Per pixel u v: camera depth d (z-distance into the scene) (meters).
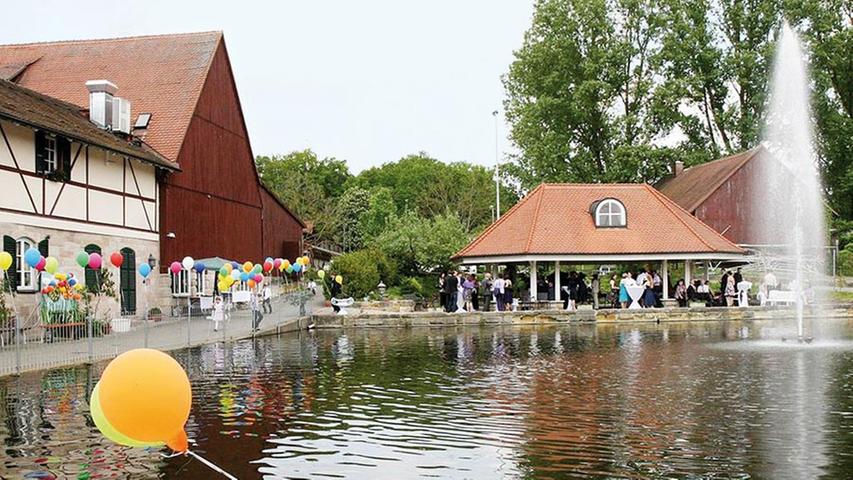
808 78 51.34
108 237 29.48
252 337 26.38
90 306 23.72
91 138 27.41
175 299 34.72
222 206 39.69
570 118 54.38
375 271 44.06
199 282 36.84
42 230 25.61
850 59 54.00
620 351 20.39
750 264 46.19
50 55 39.78
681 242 36.91
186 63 38.16
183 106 36.12
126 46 39.44
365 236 76.12
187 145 35.72
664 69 53.69
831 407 12.05
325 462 9.13
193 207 36.34
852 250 48.75
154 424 7.00
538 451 9.53
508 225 38.72
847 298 37.88
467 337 26.00
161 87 37.09
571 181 53.59
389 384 14.93
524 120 54.28
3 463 9.12
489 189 79.62
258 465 9.03
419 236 50.34
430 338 25.83
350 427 10.98
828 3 53.56
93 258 21.84
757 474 8.46
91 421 11.32
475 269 53.94
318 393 13.90
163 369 7.11
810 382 14.55
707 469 8.66
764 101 52.19
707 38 53.12
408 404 12.73
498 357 19.44
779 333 25.77
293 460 9.23
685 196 51.06
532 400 12.97
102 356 19.09
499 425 11.02
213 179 38.66
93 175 28.66
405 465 8.98
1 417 11.65
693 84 51.31
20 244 24.55
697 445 9.73
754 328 28.16
